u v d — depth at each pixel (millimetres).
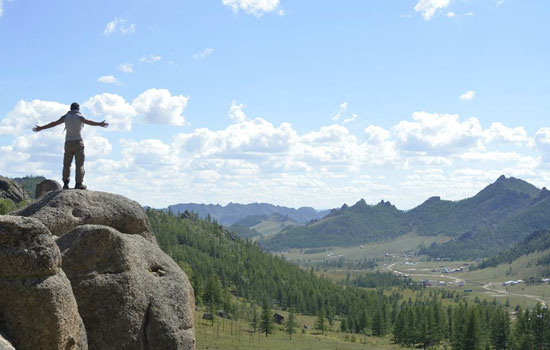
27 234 11102
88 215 15984
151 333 14344
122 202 17109
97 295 13672
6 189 119125
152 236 17422
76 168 16953
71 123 16812
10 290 10852
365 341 192125
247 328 191250
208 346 143125
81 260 13758
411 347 180000
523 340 157250
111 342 13625
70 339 11500
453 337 181125
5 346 10023
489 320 191125
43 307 10984
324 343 174000
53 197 15953
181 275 15914
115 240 14258
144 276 14906
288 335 187750
